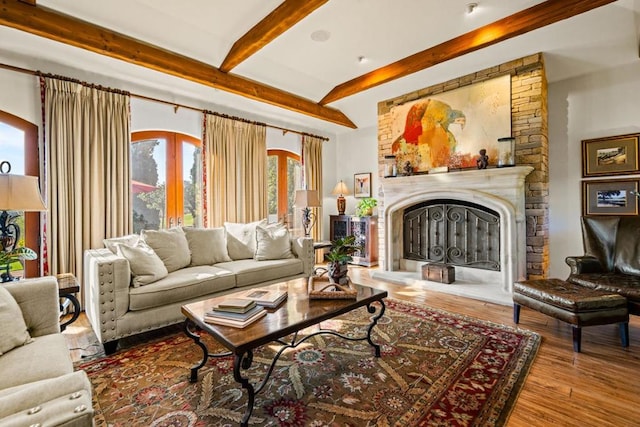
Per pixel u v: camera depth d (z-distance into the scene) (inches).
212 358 91.3
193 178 180.5
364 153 247.3
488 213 162.6
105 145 141.7
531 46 135.0
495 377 79.9
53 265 127.2
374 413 66.8
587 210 149.6
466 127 163.5
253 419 65.2
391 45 144.9
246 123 195.8
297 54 153.3
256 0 113.6
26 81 126.7
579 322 93.2
